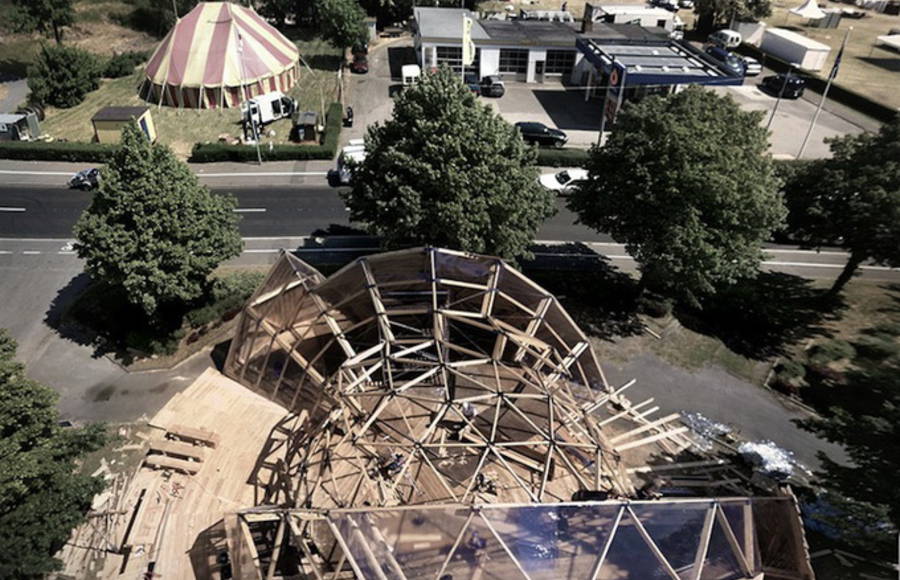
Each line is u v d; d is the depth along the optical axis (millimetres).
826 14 103375
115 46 88688
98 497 27922
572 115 69875
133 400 33656
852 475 24891
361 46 79438
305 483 23234
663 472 29453
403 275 27469
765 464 30594
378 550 17438
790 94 75500
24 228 47656
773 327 40469
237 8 71250
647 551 17516
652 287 42906
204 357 36562
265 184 54844
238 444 28094
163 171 34531
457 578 16938
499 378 27062
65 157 57094
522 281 27297
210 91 65250
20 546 21562
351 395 25328
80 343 37250
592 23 79188
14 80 78250
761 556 18781
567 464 23844
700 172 33438
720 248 34625
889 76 82688
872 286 45188
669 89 68312
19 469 22312
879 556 24938
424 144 34125
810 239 40219
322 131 62750
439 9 86125
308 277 29672
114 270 33438
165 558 23250
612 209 36906
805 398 34844
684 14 107125
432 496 23453
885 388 29000
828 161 39906
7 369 24484
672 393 35156
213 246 35812
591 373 29047
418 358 28297
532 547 17422
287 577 20375
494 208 34125
